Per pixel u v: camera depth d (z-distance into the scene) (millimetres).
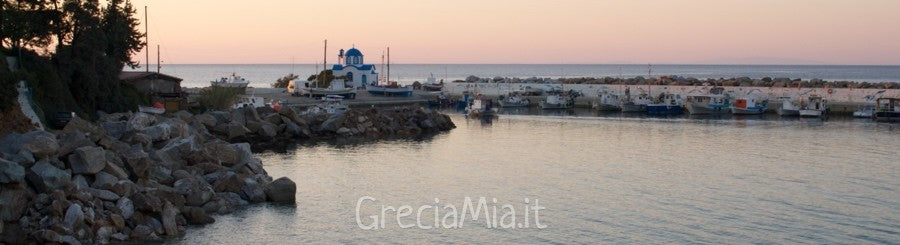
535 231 44312
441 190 55719
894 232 44500
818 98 134500
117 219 39500
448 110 143125
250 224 44000
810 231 44625
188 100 96938
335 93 138875
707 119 123250
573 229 44781
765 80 198625
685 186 57594
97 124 62031
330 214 47375
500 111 141000
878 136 95062
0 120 51312
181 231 41812
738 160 72062
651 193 54875
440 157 73500
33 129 54094
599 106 142500
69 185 40625
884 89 151375
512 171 64500
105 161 43406
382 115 99125
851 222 46688
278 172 62656
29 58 66062
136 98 82375
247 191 49219
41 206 39094
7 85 52469
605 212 48906
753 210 49594
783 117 126750
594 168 66438
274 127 85500
